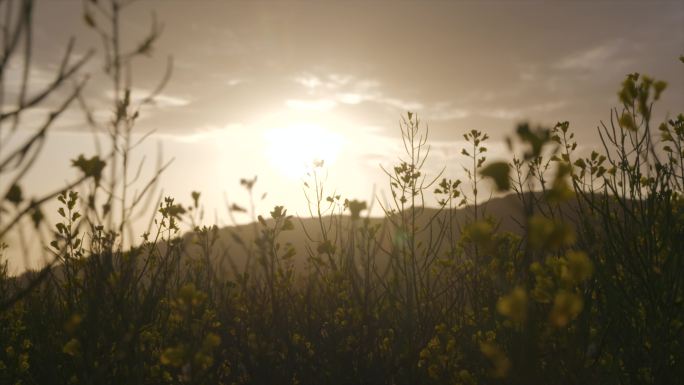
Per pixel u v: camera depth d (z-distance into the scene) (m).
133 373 3.05
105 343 2.95
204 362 2.57
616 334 3.25
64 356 3.77
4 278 4.30
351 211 2.91
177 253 4.27
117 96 2.23
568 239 1.50
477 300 4.24
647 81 2.61
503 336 3.54
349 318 3.96
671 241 3.43
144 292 3.57
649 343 3.30
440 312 4.09
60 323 3.71
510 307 1.62
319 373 3.64
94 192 2.29
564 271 1.93
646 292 3.35
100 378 2.85
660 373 3.10
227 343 3.63
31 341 4.05
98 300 2.74
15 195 1.81
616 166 3.75
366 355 3.58
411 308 3.68
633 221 3.48
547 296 1.97
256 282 3.81
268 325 3.64
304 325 3.95
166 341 3.65
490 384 3.11
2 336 4.14
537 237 1.52
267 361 3.48
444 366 3.83
